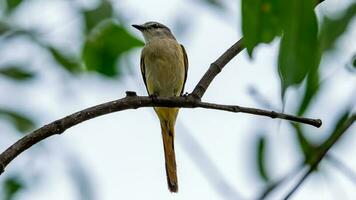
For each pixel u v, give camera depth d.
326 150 6.42
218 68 7.94
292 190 6.30
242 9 3.95
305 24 3.72
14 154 6.27
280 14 3.85
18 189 10.12
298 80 3.69
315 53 3.71
